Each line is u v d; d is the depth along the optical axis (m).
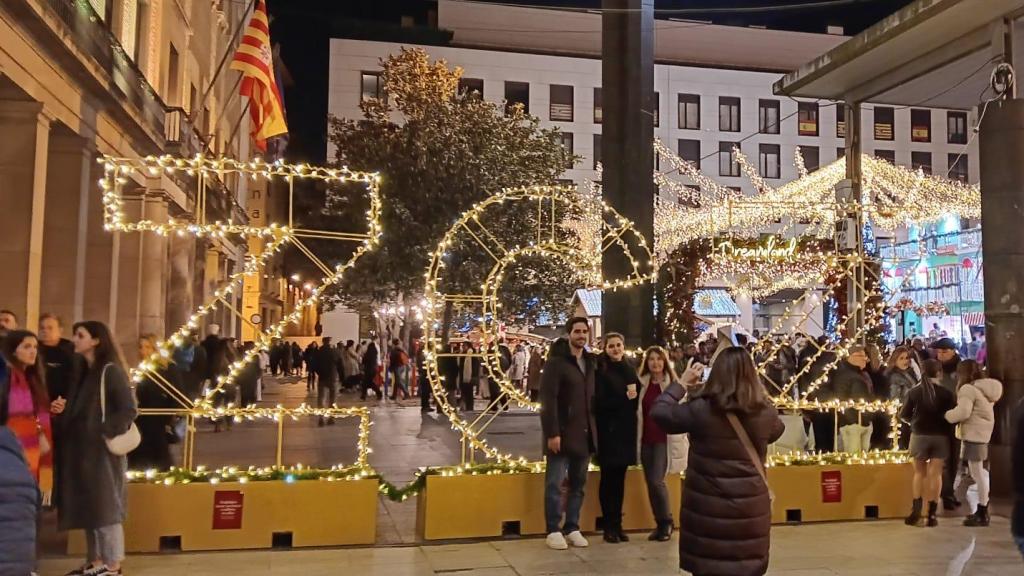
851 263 11.51
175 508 6.90
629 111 9.29
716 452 4.19
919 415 7.97
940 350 9.24
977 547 7.09
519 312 27.11
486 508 7.43
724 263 13.89
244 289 38.34
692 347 13.69
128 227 7.40
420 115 28.64
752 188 55.94
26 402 5.88
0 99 13.65
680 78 55.81
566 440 7.04
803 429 9.44
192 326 7.44
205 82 30.23
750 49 58.16
